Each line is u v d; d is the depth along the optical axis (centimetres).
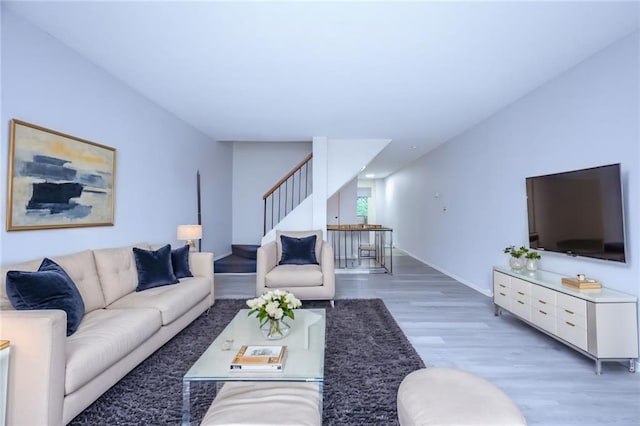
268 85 342
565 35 245
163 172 429
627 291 250
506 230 405
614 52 256
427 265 716
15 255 228
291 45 261
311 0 205
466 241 521
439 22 228
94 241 305
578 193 285
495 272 371
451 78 322
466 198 520
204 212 584
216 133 553
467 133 516
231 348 203
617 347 237
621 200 246
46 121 251
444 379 158
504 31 238
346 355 269
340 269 648
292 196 764
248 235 761
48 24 236
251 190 762
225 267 612
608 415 193
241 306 403
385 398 207
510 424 127
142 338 231
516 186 384
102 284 274
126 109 348
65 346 167
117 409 196
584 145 286
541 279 303
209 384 224
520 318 323
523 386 225
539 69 302
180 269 359
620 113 253
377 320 356
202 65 298
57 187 260
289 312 221
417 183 809
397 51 269
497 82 331
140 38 253
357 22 228
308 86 344
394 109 416
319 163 565
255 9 214
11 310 185
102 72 310
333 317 367
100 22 232
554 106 321
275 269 424
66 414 168
